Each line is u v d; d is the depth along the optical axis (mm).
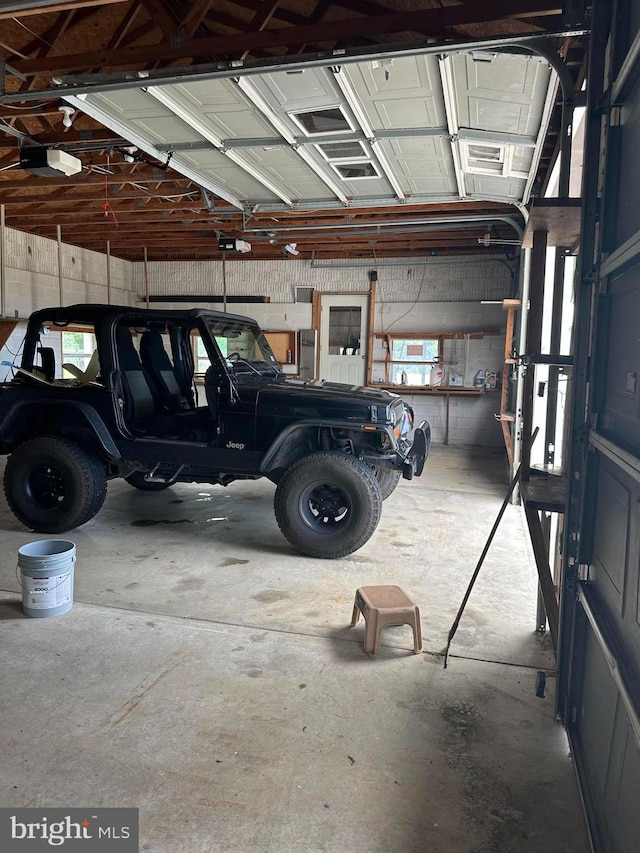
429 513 5738
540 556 2512
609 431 1912
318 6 3596
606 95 1945
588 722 2086
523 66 3152
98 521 5238
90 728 2346
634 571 1547
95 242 9695
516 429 6078
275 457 4434
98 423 4688
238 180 5461
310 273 10344
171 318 4676
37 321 4957
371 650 2965
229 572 4078
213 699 2561
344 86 3490
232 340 5098
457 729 2389
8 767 2117
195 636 3135
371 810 1946
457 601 3674
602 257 1966
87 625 3240
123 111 3916
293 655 2953
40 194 7172
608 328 1984
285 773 2111
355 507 4273
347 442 4629
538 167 5211
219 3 3861
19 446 4785
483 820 1915
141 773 2098
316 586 3854
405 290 9977
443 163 4797
